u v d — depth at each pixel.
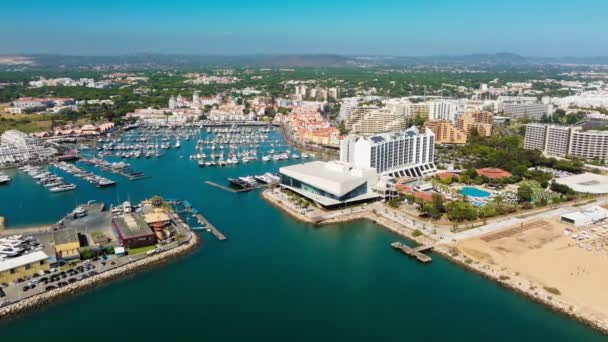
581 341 181.62
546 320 196.50
